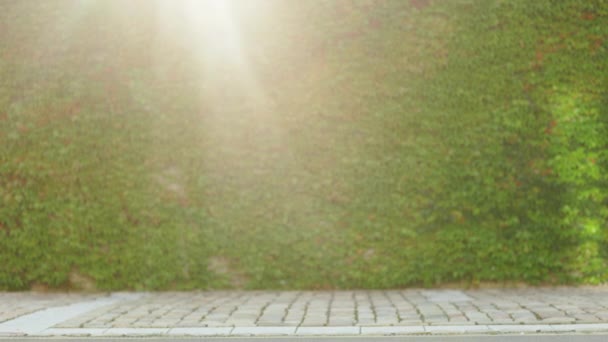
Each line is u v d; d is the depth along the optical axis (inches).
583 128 331.6
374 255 330.6
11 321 231.3
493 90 332.8
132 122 336.2
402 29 337.4
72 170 334.6
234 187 334.0
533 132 331.3
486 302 271.3
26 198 334.0
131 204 332.8
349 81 335.3
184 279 331.9
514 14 336.2
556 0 337.7
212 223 332.8
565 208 327.9
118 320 229.8
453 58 334.3
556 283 329.4
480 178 329.4
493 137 330.6
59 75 339.6
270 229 332.2
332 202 332.5
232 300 292.0
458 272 327.9
